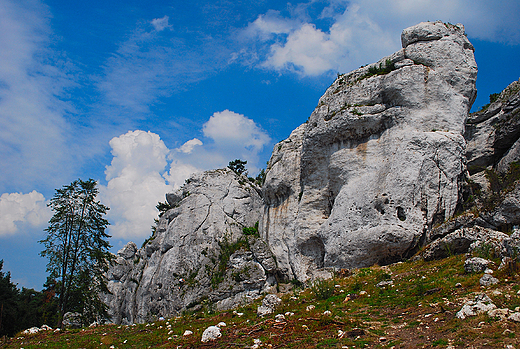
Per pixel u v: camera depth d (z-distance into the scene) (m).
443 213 28.27
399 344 11.37
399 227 27.88
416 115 30.47
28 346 18.56
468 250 21.53
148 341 17.44
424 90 31.05
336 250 30.80
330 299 19.33
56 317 31.97
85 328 23.55
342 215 31.20
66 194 31.73
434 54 32.16
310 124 36.44
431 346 10.73
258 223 46.12
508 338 10.05
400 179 29.02
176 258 48.84
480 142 37.22
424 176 28.77
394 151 30.30
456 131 30.14
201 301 43.75
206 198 53.09
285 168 41.84
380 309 15.82
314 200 35.81
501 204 23.62
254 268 40.22
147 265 54.22
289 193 41.50
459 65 32.16
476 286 15.28
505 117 33.53
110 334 20.58
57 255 30.06
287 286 37.38
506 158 32.19
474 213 25.45
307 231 35.31
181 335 17.48
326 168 35.38
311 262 35.72
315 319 15.03
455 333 11.16
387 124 31.73
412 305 15.22
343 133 33.47
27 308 35.47
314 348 12.11
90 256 31.19
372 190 30.31
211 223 51.00
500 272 15.57
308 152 36.09
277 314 17.25
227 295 40.03
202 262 47.78
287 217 40.12
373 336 12.45
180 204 53.81
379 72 33.94
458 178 29.08
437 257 24.14
